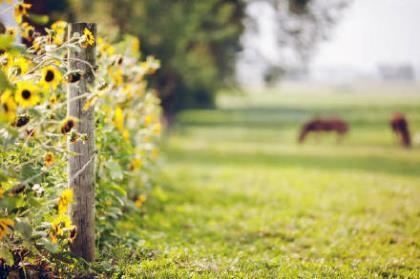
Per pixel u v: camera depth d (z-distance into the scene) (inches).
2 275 168.2
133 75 299.3
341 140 1159.6
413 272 213.0
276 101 3312.0
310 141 1161.4
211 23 798.5
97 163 221.0
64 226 181.9
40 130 161.9
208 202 372.8
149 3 633.6
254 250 246.4
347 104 2856.8
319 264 220.7
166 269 195.2
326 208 351.3
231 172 558.6
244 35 965.8
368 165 698.8
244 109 2497.5
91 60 185.9
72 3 525.7
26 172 154.3
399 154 866.8
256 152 840.9
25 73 164.1
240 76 971.9
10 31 175.3
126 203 244.2
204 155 773.9
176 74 719.7
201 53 859.4
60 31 196.2
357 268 218.1
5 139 145.6
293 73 1028.5
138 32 613.9
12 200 144.9
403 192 407.5
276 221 308.5
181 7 673.0
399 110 2279.8
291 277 198.2
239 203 373.1
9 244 158.1
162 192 376.8
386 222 305.1
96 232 217.3
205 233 275.6
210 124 1616.6
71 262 183.0
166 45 654.5
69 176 184.2
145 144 314.8
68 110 184.2
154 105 330.3
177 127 1333.7
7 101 140.6
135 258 209.0
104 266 189.2
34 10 330.6
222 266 208.2
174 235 263.7
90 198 187.5
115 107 253.0
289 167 639.8
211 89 931.3
